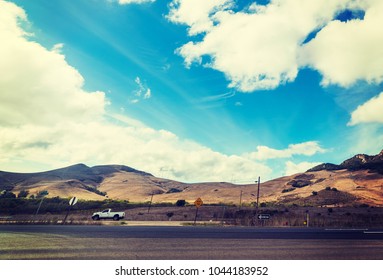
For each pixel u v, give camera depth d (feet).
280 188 407.23
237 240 47.14
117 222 98.94
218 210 174.50
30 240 45.09
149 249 36.99
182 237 50.19
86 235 52.13
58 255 32.81
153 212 172.45
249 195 387.34
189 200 381.19
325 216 152.05
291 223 106.52
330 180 384.88
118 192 430.20
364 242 47.57
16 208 187.11
